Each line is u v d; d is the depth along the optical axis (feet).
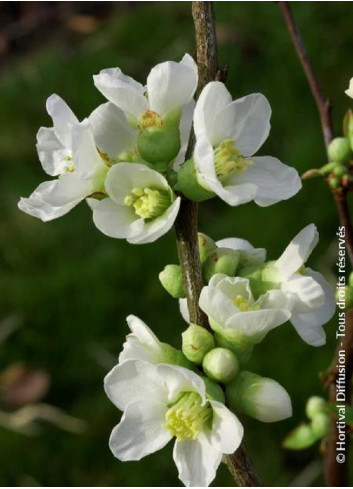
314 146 2.79
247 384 1.32
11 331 2.64
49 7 3.91
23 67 3.60
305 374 2.36
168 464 2.30
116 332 2.61
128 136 1.39
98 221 1.32
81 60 3.45
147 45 3.43
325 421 1.69
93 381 2.52
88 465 2.35
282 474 2.23
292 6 3.28
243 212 2.76
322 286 1.41
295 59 3.09
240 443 1.34
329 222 2.63
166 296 2.64
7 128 3.28
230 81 3.13
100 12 3.83
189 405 1.32
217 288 1.29
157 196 1.32
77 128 1.31
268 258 2.62
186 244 1.32
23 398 2.48
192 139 1.34
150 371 1.31
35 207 1.36
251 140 1.34
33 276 2.79
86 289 2.69
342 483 1.68
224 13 3.36
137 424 1.33
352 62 3.04
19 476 2.35
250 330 1.30
